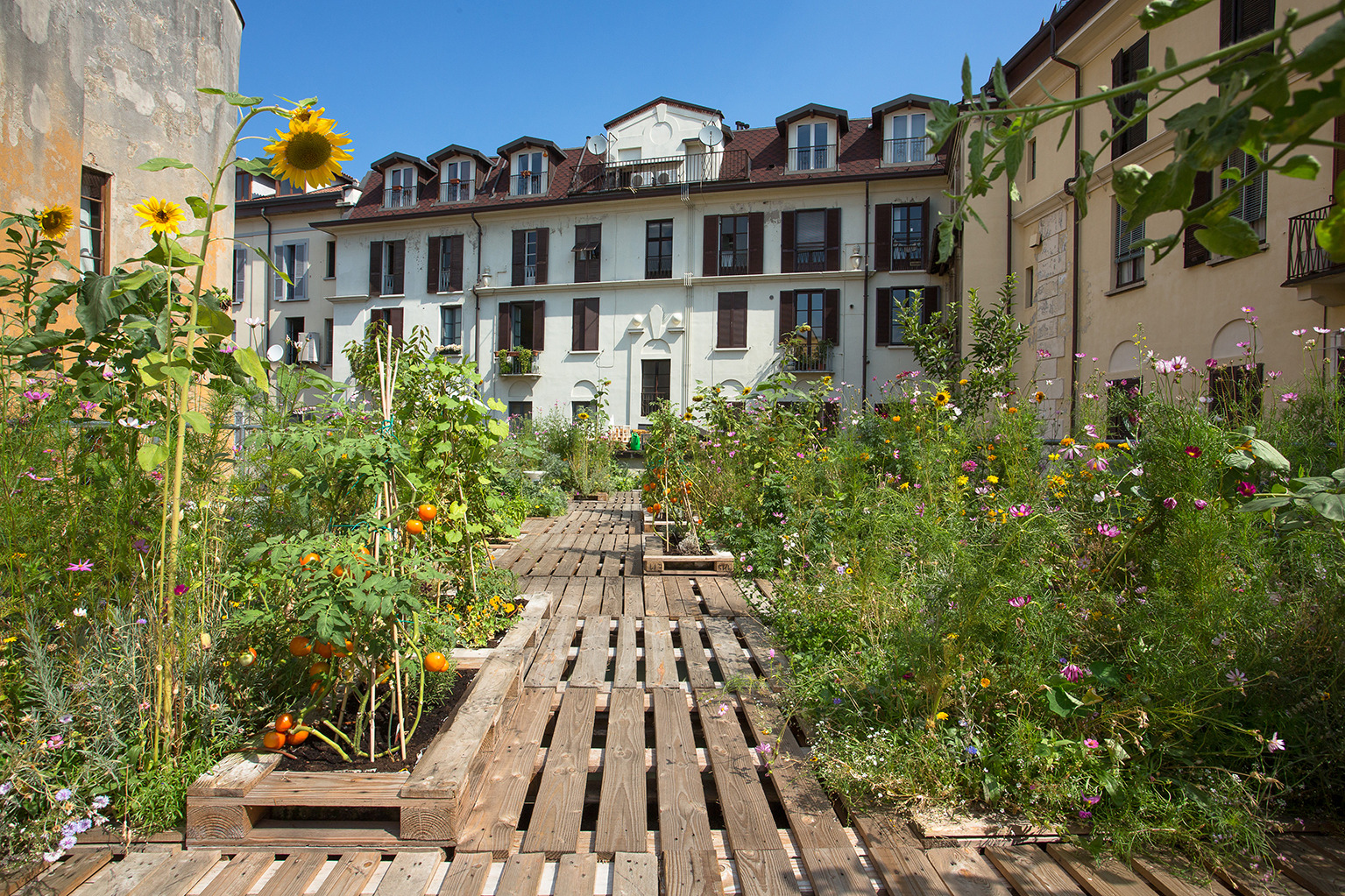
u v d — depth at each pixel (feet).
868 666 9.43
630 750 8.39
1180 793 6.89
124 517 8.02
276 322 80.48
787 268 66.08
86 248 19.27
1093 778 7.04
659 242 69.41
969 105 2.65
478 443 11.84
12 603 7.27
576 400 70.54
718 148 69.46
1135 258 31.81
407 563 7.75
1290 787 6.91
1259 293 25.46
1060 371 36.96
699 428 26.48
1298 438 12.02
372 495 8.84
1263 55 1.94
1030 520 8.57
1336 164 22.79
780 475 19.61
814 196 65.77
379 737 7.70
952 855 6.59
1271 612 7.98
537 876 6.17
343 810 6.92
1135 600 8.62
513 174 74.43
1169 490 8.95
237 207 81.30
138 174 20.47
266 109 6.98
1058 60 36.60
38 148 15.53
